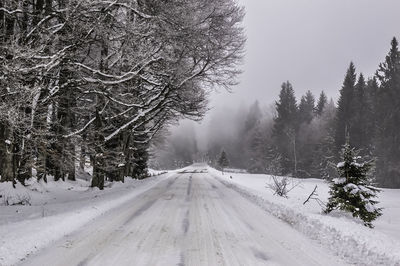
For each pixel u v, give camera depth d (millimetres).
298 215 9898
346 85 64000
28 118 10625
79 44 12312
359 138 59219
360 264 6133
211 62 18922
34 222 8383
